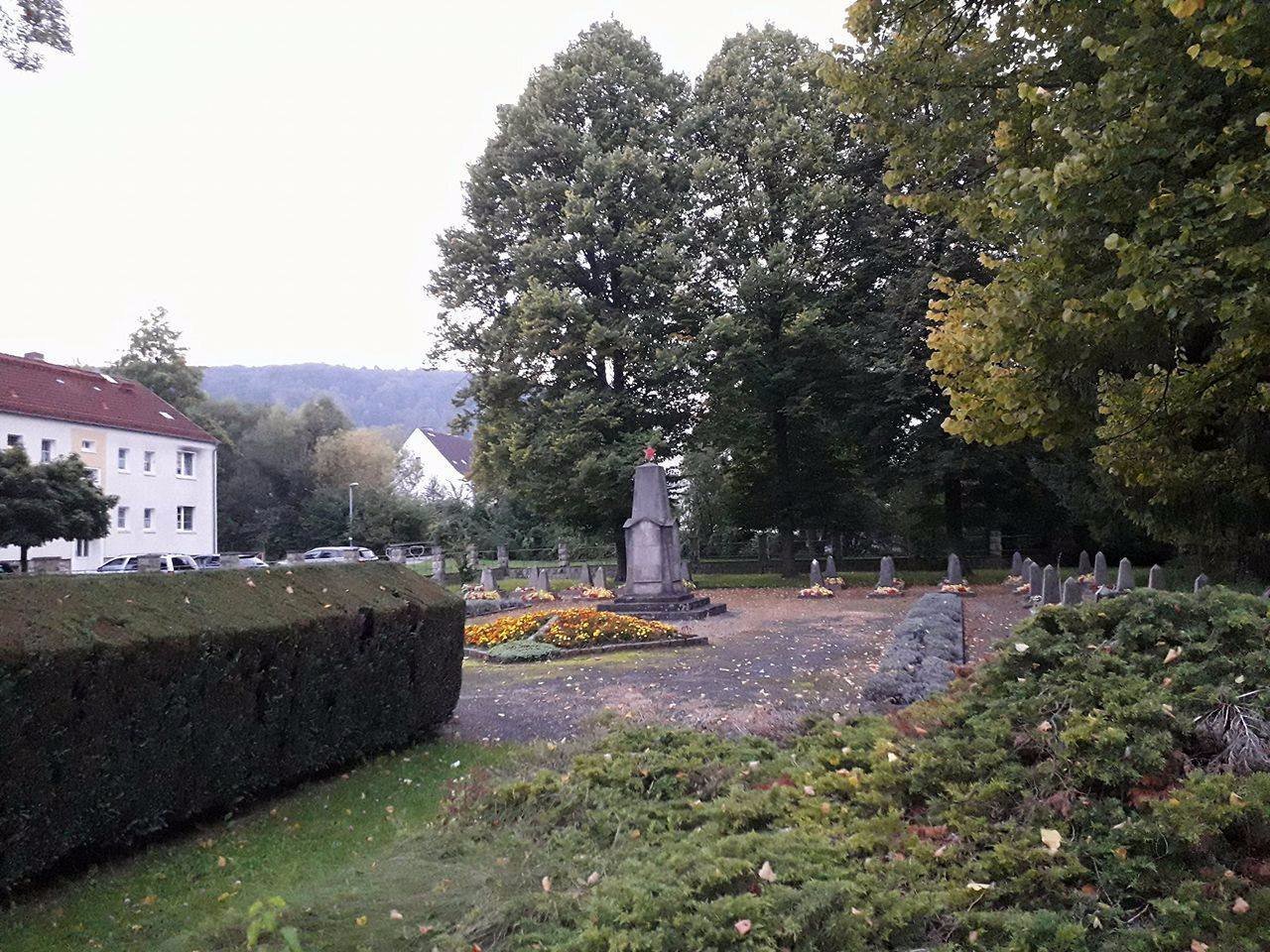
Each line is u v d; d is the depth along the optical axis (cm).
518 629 1489
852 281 2919
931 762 430
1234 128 635
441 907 376
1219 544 1443
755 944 309
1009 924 312
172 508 4419
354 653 715
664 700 974
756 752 542
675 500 3822
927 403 2836
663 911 335
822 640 1472
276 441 6072
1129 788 386
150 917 439
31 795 453
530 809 494
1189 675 454
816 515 3356
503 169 2994
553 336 2761
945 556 3416
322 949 344
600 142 2966
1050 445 923
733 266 2912
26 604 486
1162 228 630
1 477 2494
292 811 614
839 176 2866
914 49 943
